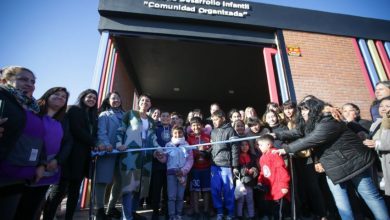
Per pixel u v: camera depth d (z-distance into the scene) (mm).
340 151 2111
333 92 5164
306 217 3168
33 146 1766
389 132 2211
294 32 5570
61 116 2361
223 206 2990
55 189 2426
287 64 5199
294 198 2637
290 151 2408
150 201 3803
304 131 2549
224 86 9031
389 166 2207
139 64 7266
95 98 2836
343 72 5410
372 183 2131
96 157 2727
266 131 3354
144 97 3225
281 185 2602
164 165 3096
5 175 1593
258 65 7488
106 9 4863
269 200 2836
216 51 6617
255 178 3072
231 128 3133
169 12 5086
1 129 1485
